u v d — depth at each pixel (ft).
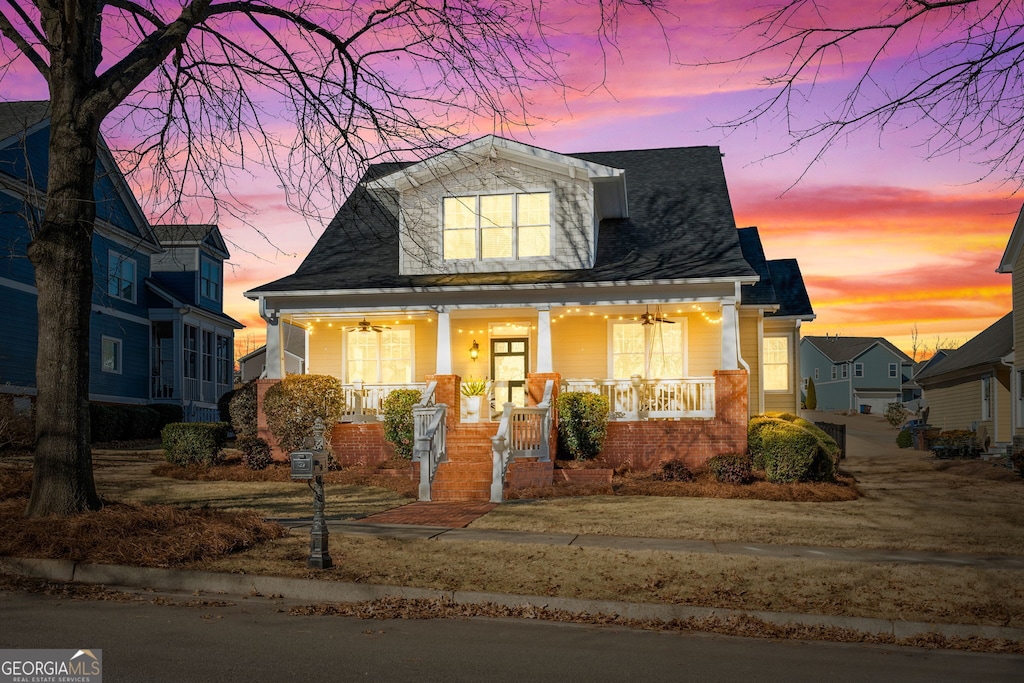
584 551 34.58
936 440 99.55
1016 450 81.87
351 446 63.87
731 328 62.69
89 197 35.01
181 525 33.45
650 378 71.10
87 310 35.04
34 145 86.58
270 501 48.75
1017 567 33.17
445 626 25.23
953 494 58.49
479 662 21.17
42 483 33.65
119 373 107.86
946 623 25.49
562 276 64.90
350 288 65.31
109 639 22.20
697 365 71.26
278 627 24.23
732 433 59.93
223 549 32.14
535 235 68.18
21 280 85.61
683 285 63.00
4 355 82.38
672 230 71.61
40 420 33.94
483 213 68.69
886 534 40.40
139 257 114.11
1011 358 95.91
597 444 60.49
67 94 34.40
